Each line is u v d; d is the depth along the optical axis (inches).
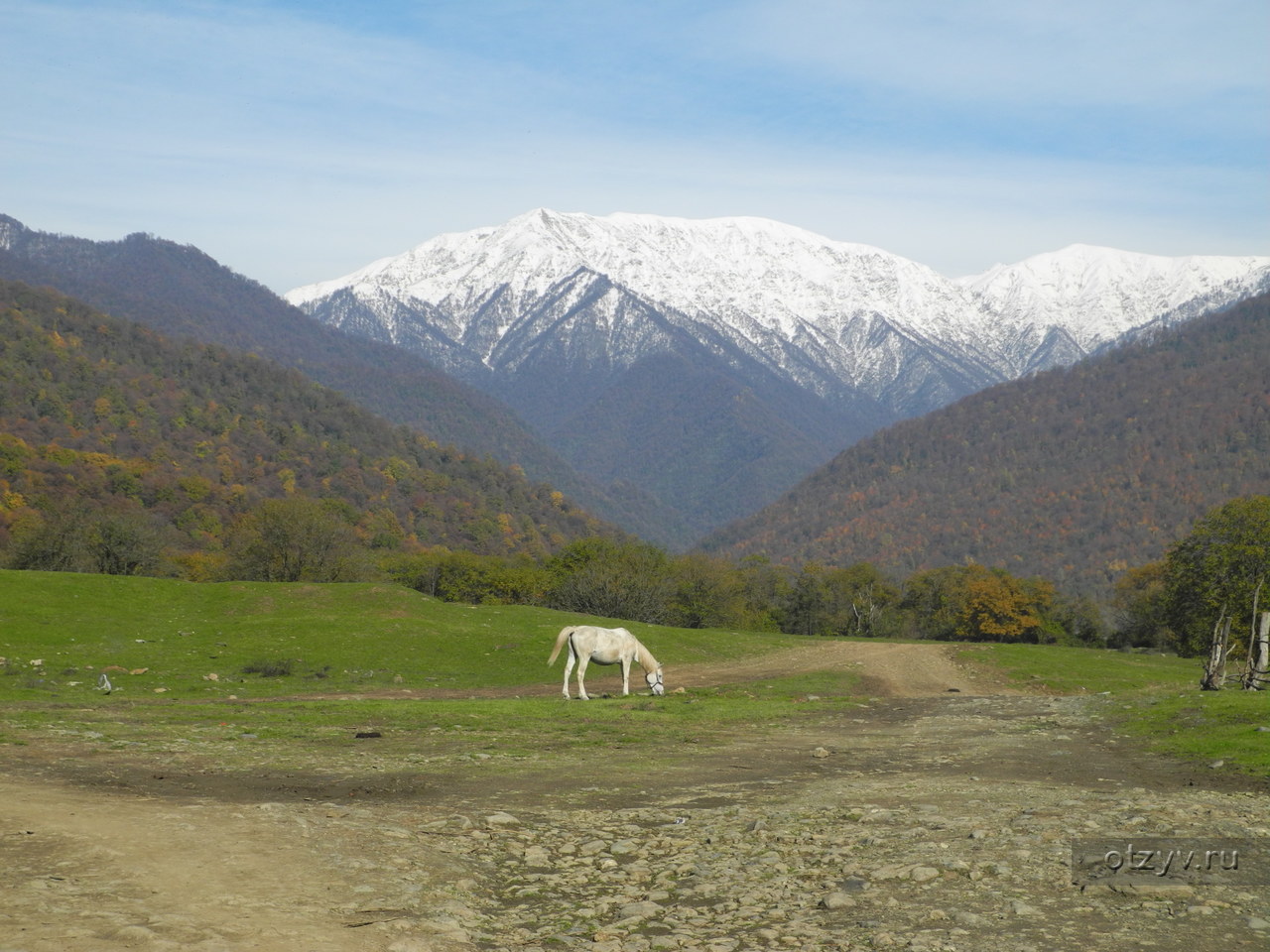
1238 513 1480.1
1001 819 443.8
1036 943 278.5
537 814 475.2
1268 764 611.8
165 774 536.4
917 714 1100.5
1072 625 4493.1
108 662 1423.5
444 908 311.0
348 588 2204.7
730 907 326.6
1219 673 1238.9
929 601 4820.4
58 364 6766.7
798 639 2640.3
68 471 4985.2
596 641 1155.9
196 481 5423.2
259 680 1385.3
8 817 378.9
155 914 277.3
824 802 504.1
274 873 332.5
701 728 894.4
